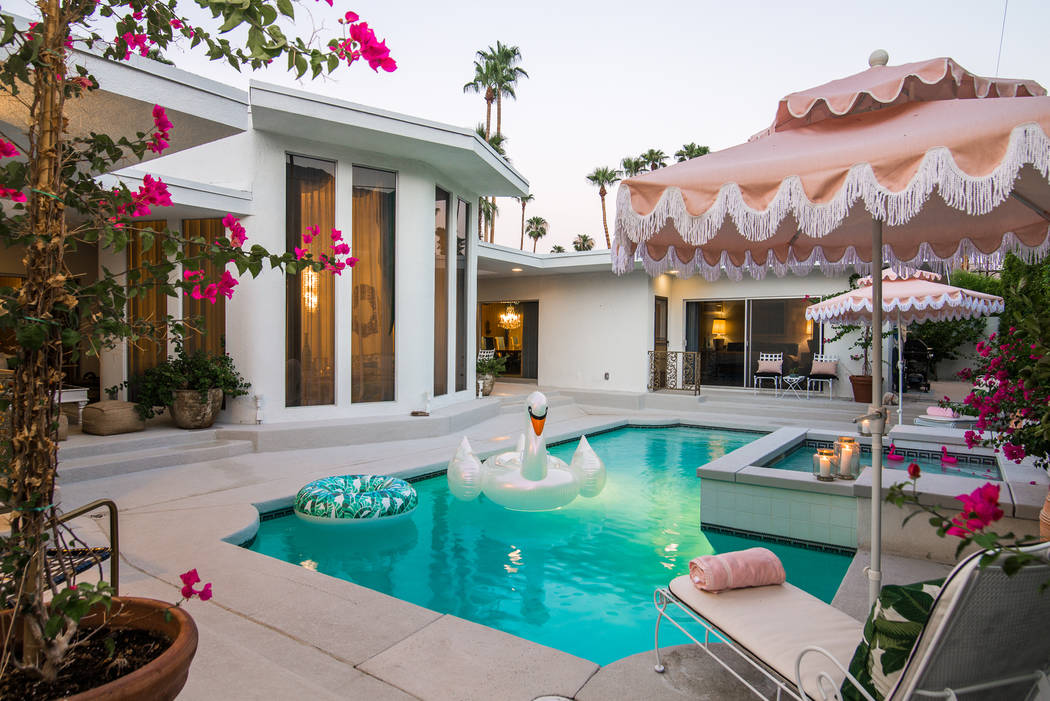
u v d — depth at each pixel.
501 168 9.76
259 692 2.37
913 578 4.00
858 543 4.70
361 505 5.09
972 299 7.80
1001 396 3.88
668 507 6.05
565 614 3.72
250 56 1.59
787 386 14.18
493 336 17.33
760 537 5.11
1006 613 1.64
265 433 7.43
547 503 5.57
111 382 8.23
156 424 7.84
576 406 13.07
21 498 1.52
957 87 2.71
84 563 3.14
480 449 7.78
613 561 4.62
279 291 8.02
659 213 2.54
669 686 2.62
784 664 2.13
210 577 3.70
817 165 2.25
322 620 3.17
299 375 8.29
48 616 1.56
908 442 7.30
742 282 14.44
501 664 2.76
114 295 1.68
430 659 2.79
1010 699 1.85
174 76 4.92
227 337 7.98
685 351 14.78
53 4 1.57
